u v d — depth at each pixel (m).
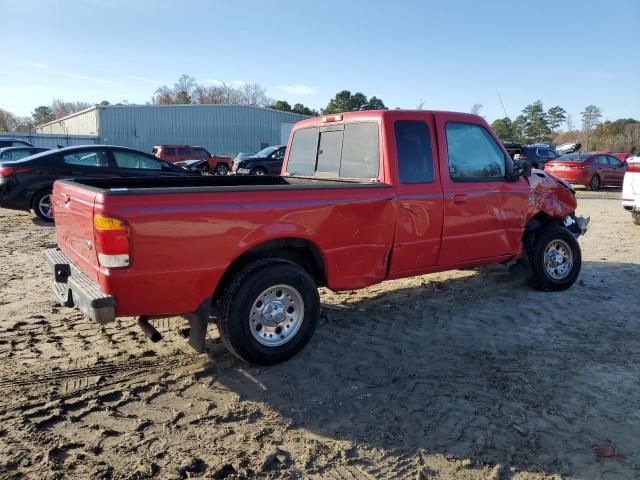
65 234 4.21
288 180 5.80
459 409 3.52
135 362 4.16
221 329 3.86
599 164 21.02
